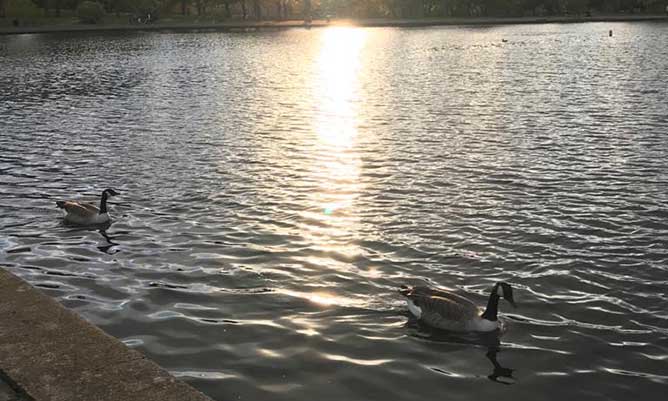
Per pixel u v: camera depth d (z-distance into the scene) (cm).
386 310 1273
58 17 14212
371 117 3541
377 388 997
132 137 3084
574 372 1057
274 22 14975
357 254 1572
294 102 4144
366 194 2077
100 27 12406
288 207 1947
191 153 2711
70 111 3931
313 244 1641
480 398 978
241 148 2791
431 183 2197
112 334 1162
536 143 2798
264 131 3173
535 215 1855
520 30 11925
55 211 1941
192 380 1006
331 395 974
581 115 3450
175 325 1199
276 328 1190
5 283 984
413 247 1617
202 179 2284
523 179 2233
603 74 5275
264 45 9431
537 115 3484
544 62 6384
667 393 998
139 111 3878
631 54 6944
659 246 1611
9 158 2680
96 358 785
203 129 3253
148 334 1162
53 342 820
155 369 765
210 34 12025
